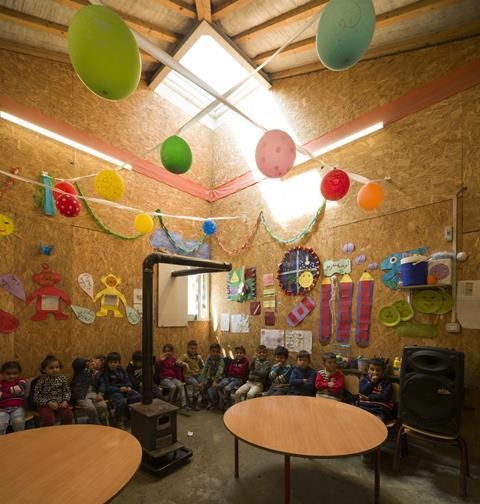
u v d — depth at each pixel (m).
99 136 3.87
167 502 2.01
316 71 3.93
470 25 2.70
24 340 3.09
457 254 2.64
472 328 2.53
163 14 3.30
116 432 1.78
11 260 3.07
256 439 1.71
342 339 3.37
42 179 3.34
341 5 1.37
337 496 2.05
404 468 2.40
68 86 3.63
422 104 2.98
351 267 3.38
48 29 3.05
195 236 4.91
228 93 2.16
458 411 2.14
